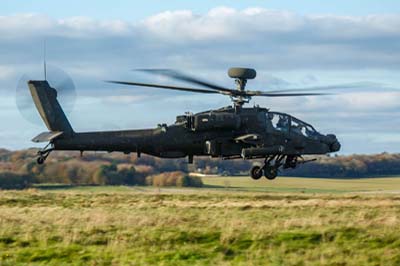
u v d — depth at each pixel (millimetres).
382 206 104000
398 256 71938
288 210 102000
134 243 79812
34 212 105375
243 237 80562
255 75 107375
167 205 112938
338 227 83125
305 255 73375
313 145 114062
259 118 111375
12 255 76625
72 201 122688
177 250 76625
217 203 115562
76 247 79000
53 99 112500
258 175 114562
